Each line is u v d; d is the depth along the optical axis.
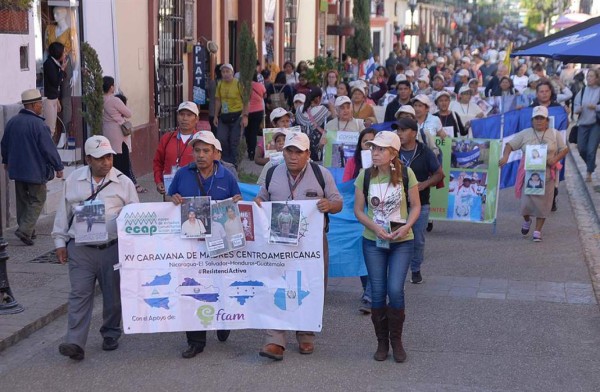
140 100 17.47
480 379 6.91
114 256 7.30
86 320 7.23
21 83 12.30
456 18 92.06
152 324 7.30
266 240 7.25
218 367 7.14
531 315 8.72
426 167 9.33
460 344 7.79
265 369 7.09
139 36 17.34
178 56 20.16
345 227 9.02
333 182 7.47
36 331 8.05
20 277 9.48
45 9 14.00
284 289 7.27
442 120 13.18
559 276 10.32
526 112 14.30
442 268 10.71
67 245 7.28
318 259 7.25
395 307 7.21
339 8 42.38
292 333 8.17
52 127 13.30
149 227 7.24
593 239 12.52
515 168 14.26
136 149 16.97
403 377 6.94
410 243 7.23
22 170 10.73
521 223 13.75
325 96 19.72
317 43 36.66
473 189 12.66
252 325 7.32
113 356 7.41
